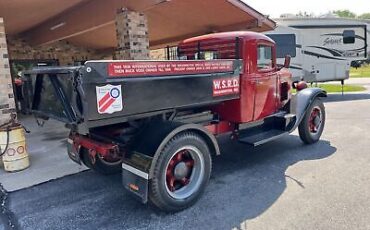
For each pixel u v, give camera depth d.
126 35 6.90
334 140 6.56
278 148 6.14
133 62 3.15
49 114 3.94
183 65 3.61
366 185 4.18
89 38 13.00
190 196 3.79
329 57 14.22
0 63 5.68
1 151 5.26
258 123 5.38
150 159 3.45
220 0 7.51
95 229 3.39
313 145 6.27
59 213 3.78
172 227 3.36
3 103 5.74
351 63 16.08
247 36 4.85
